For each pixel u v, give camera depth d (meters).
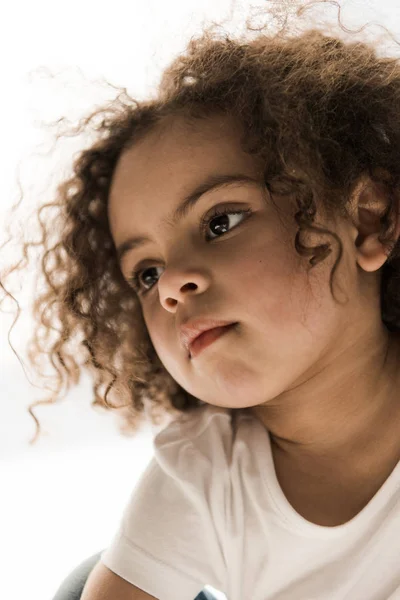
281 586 0.91
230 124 0.90
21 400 2.50
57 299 1.13
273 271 0.84
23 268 1.19
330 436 0.90
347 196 0.90
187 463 0.98
